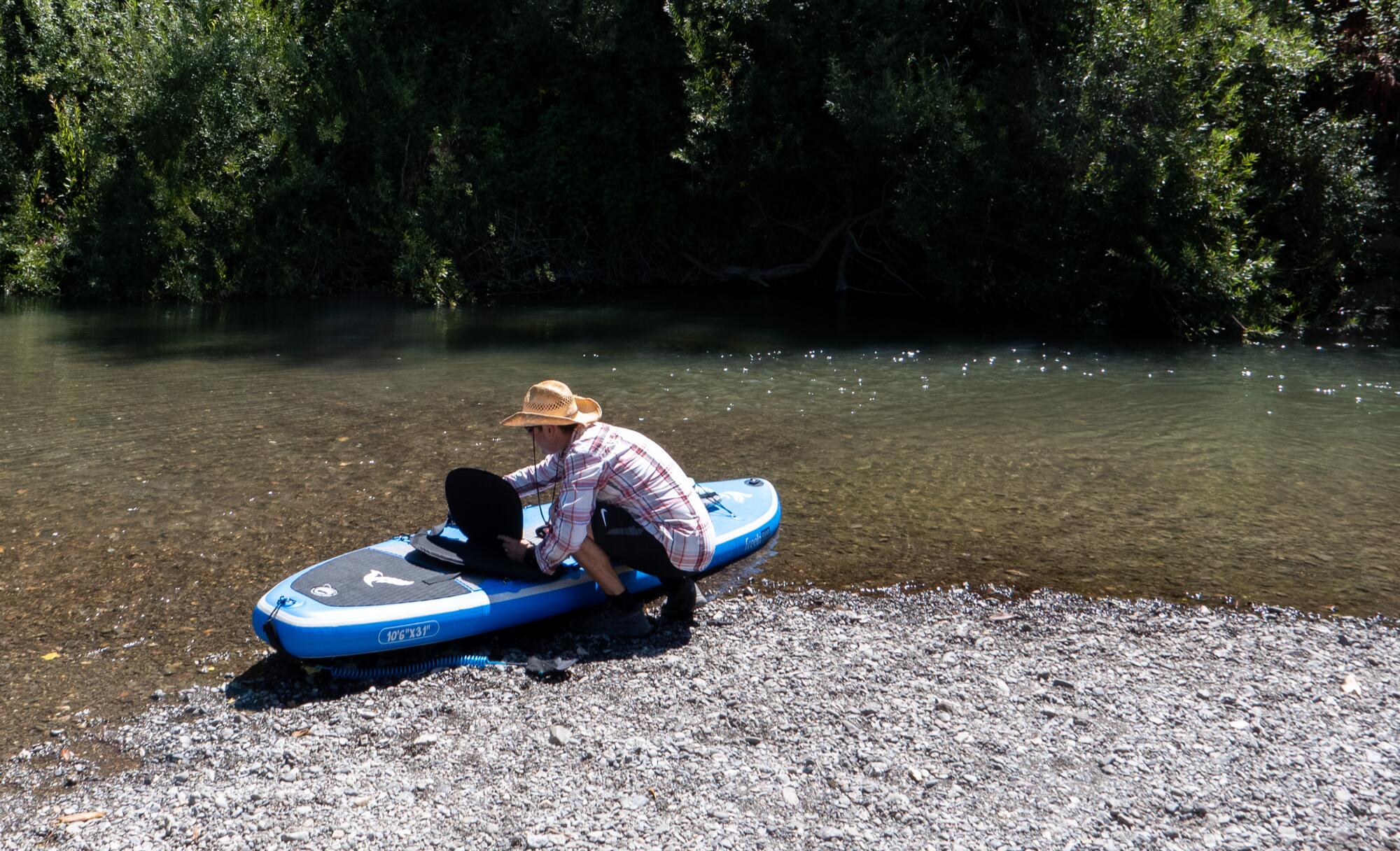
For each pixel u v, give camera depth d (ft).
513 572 14.75
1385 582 16.70
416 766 11.30
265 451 23.84
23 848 10.00
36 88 50.31
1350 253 45.24
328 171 52.16
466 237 53.16
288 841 9.98
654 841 9.93
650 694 12.85
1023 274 46.91
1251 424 27.20
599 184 55.16
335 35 53.83
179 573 16.89
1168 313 44.47
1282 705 12.68
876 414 28.27
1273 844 9.93
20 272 49.19
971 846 9.86
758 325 44.39
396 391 30.40
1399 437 25.89
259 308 47.93
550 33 52.26
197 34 49.93
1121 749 11.57
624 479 14.34
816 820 10.28
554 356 36.70
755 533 17.89
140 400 28.86
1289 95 44.29
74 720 12.50
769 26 48.14
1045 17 45.85
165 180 48.57
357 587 14.10
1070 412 28.63
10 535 18.48
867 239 55.62
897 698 12.71
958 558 17.67
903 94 45.06
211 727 12.28
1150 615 15.42
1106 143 42.19
